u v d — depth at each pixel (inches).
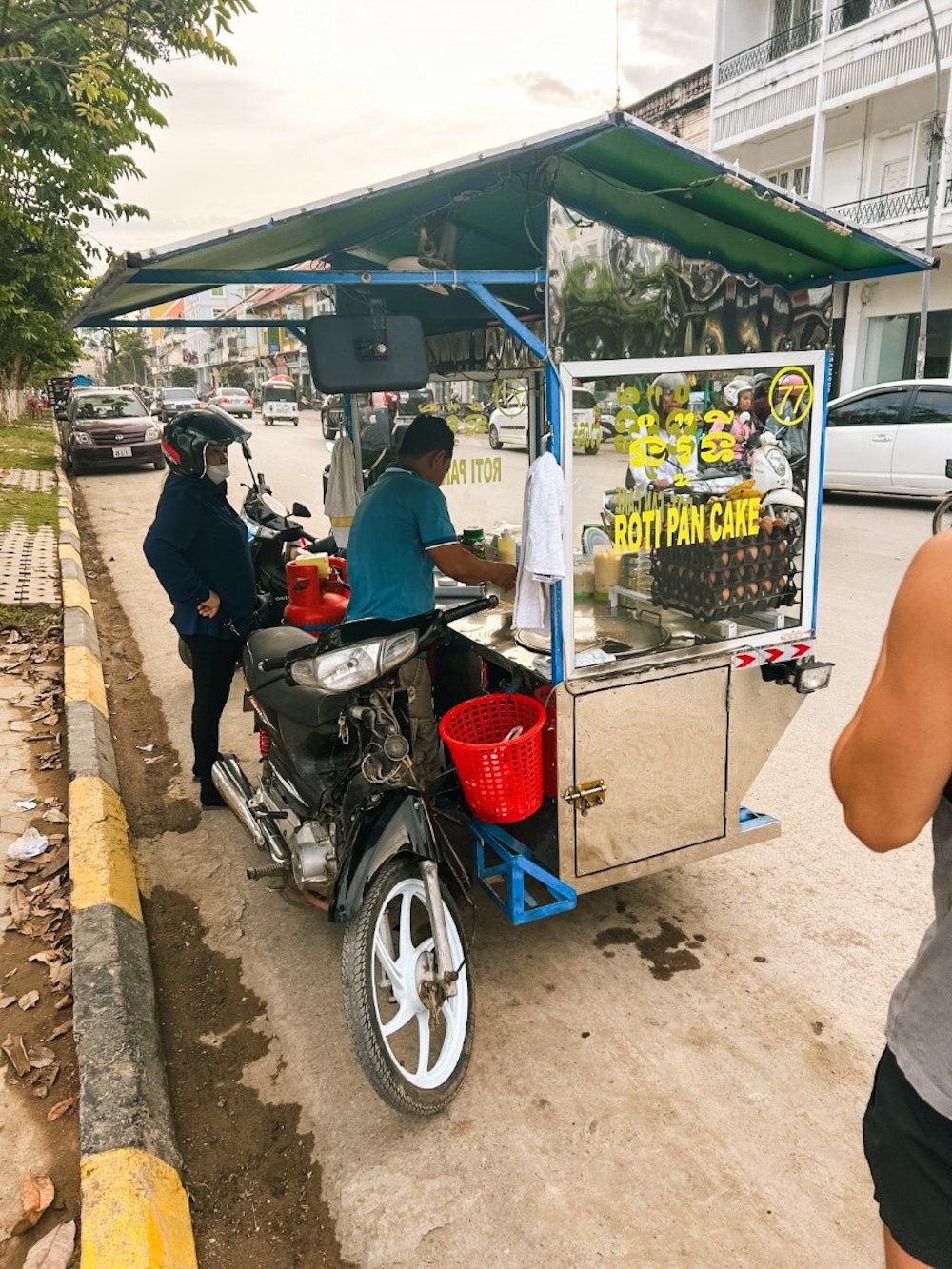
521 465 147.3
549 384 96.1
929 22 611.8
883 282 718.5
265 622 197.6
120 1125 85.6
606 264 97.3
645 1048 101.6
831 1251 77.5
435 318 149.6
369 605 120.8
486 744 106.9
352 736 104.3
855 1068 97.9
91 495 538.9
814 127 723.4
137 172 354.0
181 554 148.2
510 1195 84.0
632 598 106.6
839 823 150.0
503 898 117.0
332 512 184.7
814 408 113.0
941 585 41.7
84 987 104.3
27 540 366.9
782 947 118.7
